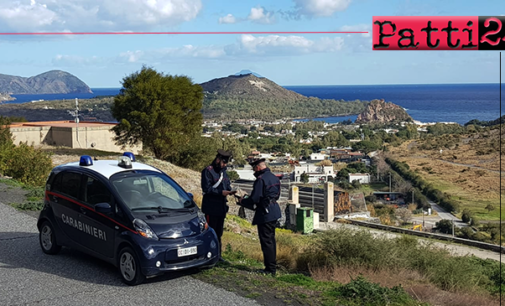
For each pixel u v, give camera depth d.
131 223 5.63
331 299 5.23
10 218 9.03
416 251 9.02
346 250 8.27
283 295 5.29
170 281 5.72
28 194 11.46
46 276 5.84
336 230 8.69
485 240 31.00
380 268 7.91
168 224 5.78
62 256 6.76
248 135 181.88
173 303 4.96
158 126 30.03
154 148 31.17
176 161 33.06
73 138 35.50
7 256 6.68
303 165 98.62
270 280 5.91
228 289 5.45
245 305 4.94
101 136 37.31
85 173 6.42
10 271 6.01
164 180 6.57
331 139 158.50
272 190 6.31
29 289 5.35
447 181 67.69
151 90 28.98
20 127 35.78
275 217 6.32
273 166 98.88
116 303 4.94
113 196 5.92
